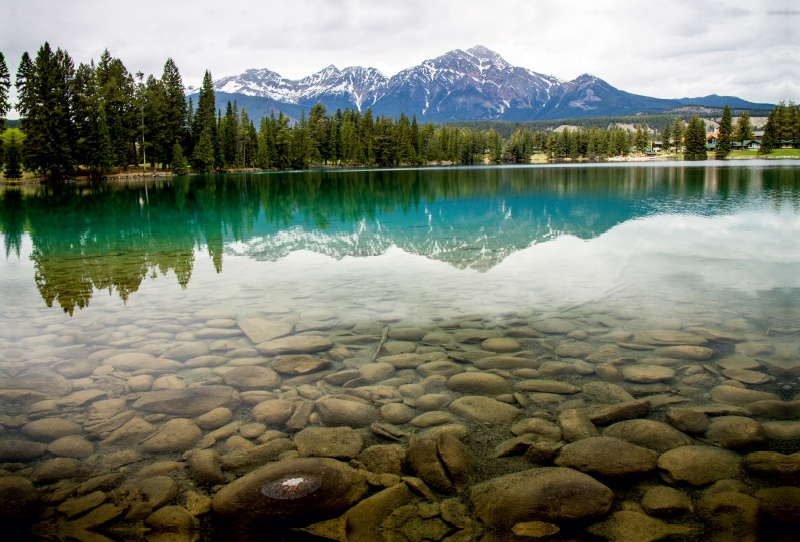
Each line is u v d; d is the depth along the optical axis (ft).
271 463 9.42
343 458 9.55
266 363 14.30
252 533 7.59
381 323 17.66
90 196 94.12
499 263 27.02
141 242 38.34
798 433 9.91
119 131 182.09
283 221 49.83
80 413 11.57
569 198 64.75
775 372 12.78
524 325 17.07
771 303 18.44
